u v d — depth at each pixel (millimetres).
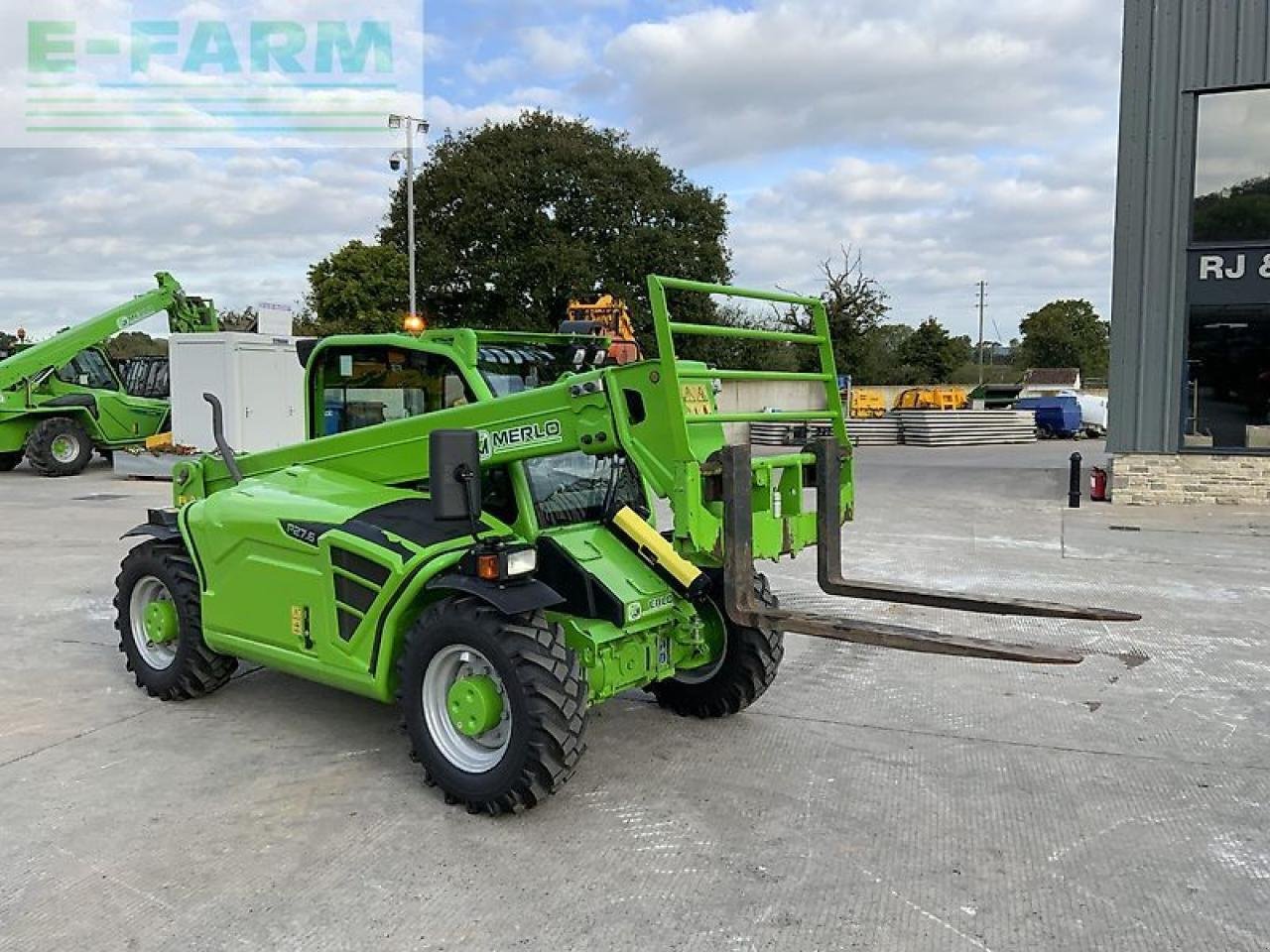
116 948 3121
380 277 36344
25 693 5637
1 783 4367
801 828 3996
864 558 10211
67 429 17734
